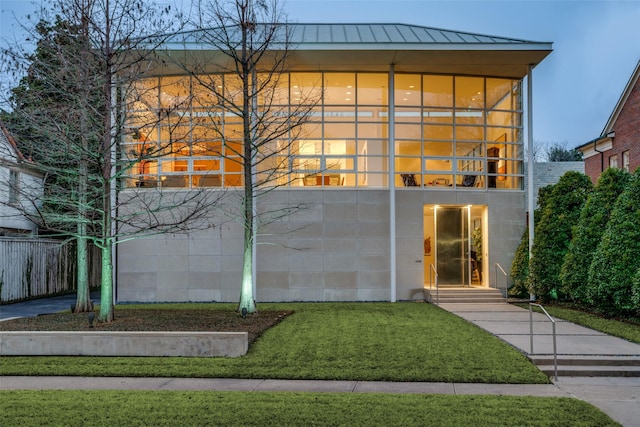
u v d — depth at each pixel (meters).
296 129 18.44
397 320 13.70
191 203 17.98
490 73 19.62
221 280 18.67
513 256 19.28
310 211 18.73
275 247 18.64
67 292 25.52
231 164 18.98
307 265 18.64
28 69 12.88
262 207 18.64
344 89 19.28
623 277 13.77
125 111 13.02
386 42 17.34
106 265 12.88
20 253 21.94
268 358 9.79
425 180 19.30
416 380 8.66
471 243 19.67
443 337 11.39
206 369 9.16
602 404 7.45
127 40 12.64
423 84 19.52
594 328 12.74
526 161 19.81
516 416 6.62
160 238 18.91
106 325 12.32
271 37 15.09
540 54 17.80
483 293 18.19
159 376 8.97
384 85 19.36
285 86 19.22
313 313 15.05
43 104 13.37
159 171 19.11
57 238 26.06
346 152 19.06
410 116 19.41
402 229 18.91
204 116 17.06
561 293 17.77
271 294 18.53
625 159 27.42
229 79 18.56
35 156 16.38
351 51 17.42
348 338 11.30
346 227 18.75
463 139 19.55
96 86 12.66
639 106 25.86
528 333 12.06
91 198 15.91
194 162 19.11
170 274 18.80
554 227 17.88
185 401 7.28
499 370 8.99
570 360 9.50
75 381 8.68
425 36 19.67
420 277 18.81
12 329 11.92
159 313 14.68
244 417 6.55
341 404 7.13
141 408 6.93
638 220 13.93
